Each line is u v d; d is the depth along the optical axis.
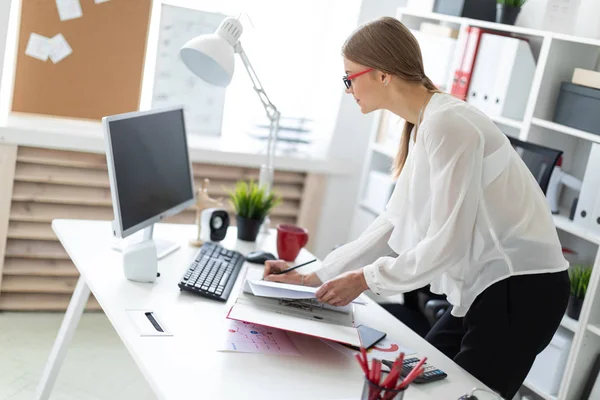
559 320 2.11
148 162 2.21
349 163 3.98
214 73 2.72
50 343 3.19
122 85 3.58
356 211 3.98
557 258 2.07
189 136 3.74
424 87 1.98
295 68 4.01
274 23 3.90
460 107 1.89
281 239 2.50
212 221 2.53
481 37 3.28
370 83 2.00
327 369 1.76
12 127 3.20
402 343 2.00
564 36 2.91
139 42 3.56
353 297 1.91
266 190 2.79
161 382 1.57
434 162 1.84
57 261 3.45
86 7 3.43
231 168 3.70
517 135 3.43
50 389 2.48
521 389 3.09
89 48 3.48
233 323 1.92
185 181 2.46
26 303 3.43
